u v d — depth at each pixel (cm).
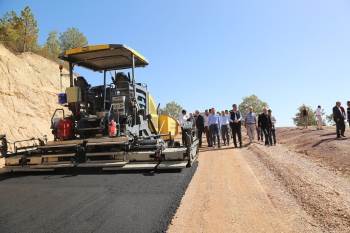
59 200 679
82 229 525
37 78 2297
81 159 952
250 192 746
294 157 1301
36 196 714
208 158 1273
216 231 530
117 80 1062
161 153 928
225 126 1800
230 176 913
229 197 709
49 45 3819
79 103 1046
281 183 830
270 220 576
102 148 970
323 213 605
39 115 2041
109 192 727
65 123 1010
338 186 823
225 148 1633
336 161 1183
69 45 4225
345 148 1417
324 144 1622
